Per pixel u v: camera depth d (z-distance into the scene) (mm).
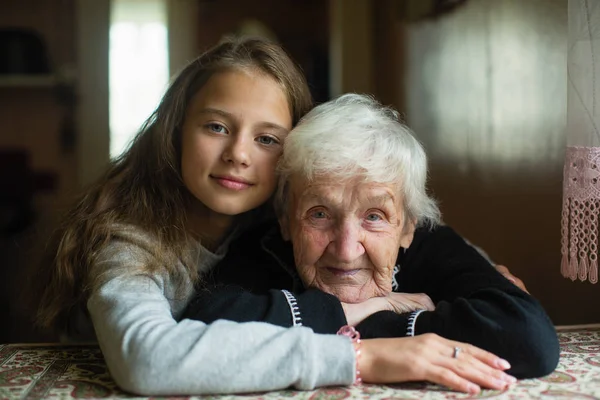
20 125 3197
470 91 2180
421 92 2484
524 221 1966
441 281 1170
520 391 894
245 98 1120
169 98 1232
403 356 898
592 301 1668
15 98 3191
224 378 854
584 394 882
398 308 1077
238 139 1109
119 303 956
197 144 1125
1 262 2832
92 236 1142
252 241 1264
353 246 1026
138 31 3375
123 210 1180
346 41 3057
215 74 1155
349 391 894
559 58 1852
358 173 1009
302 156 1030
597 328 1286
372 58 3020
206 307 1001
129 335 885
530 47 1938
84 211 1232
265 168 1133
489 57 2090
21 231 3049
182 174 1181
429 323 987
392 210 1055
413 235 1231
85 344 1210
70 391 919
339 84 3100
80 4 3143
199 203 1244
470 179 2178
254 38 1261
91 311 1005
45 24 3143
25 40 3129
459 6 2229
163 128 1219
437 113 2367
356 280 1066
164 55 3389
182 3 3383
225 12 3543
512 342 927
